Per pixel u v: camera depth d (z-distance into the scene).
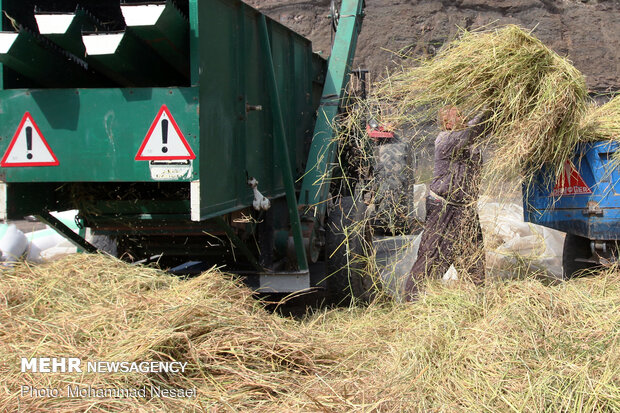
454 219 4.35
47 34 3.68
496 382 2.92
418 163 6.39
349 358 3.43
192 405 2.76
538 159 4.27
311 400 2.82
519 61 4.05
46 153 3.86
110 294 3.73
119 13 4.41
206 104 3.77
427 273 4.38
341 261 4.96
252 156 4.55
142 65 3.93
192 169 3.67
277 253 4.88
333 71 5.88
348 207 5.11
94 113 3.78
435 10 12.37
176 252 4.93
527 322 3.39
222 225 4.06
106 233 4.59
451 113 4.26
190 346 3.10
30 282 3.93
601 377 2.82
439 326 3.60
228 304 3.64
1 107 3.88
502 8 12.42
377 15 12.42
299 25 12.80
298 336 3.56
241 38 4.32
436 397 2.91
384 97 4.44
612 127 4.46
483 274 4.36
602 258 4.40
